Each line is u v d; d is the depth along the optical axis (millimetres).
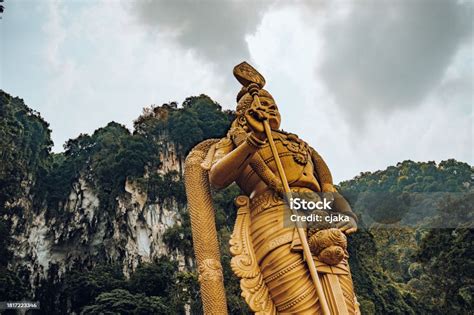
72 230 53438
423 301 25719
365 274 29250
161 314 34594
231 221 39500
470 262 22734
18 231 51812
